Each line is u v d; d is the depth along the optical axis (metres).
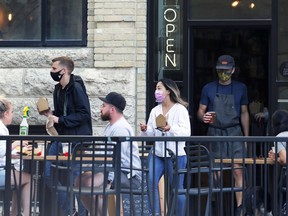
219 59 24.86
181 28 25.88
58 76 22.05
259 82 26.42
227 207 20.20
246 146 19.50
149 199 18.97
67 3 25.91
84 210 18.97
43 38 25.92
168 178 19.47
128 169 19.09
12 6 26.09
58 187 18.48
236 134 24.80
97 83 25.25
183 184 20.11
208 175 19.52
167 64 25.84
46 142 18.64
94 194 18.12
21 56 25.50
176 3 25.84
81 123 22.00
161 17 25.89
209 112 23.03
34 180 19.45
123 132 20.28
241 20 25.95
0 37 26.09
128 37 25.36
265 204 18.64
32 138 18.25
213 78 26.36
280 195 18.91
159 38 25.88
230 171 20.05
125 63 25.36
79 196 18.17
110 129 20.42
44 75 25.39
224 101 24.83
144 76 25.44
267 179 19.39
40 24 26.02
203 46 26.42
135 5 25.39
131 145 18.17
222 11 26.03
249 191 19.38
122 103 20.47
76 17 25.86
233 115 24.77
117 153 17.97
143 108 25.42
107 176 18.52
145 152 21.02
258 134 26.08
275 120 21.61
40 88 25.36
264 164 18.83
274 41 25.83
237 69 26.55
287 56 25.86
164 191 18.92
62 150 19.72
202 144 19.47
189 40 26.03
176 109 21.53
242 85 25.06
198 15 26.03
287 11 25.86
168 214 18.61
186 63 25.83
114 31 25.38
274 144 19.05
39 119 25.28
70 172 18.16
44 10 25.97
